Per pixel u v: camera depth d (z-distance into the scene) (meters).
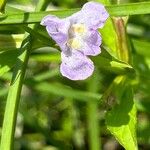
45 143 0.15
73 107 0.15
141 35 0.15
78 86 0.15
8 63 0.10
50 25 0.08
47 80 0.15
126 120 0.10
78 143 0.15
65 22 0.08
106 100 0.10
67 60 0.08
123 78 0.11
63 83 0.15
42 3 0.10
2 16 0.09
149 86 0.13
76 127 0.15
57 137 0.15
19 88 0.09
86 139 0.15
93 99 0.13
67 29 0.08
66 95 0.14
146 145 0.15
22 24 0.09
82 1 0.15
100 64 0.10
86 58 0.08
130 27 0.15
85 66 0.08
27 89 0.16
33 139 0.15
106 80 0.14
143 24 0.15
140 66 0.13
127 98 0.10
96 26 0.08
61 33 0.08
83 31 0.08
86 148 0.15
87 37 0.08
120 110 0.10
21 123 0.15
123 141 0.09
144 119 0.15
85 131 0.15
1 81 0.14
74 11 0.09
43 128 0.15
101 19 0.08
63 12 0.09
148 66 0.13
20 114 0.15
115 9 0.09
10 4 0.13
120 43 0.11
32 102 0.16
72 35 0.08
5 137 0.08
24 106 0.16
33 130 0.15
